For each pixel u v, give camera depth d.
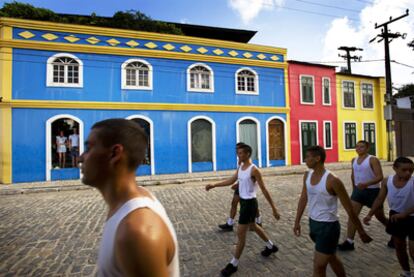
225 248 4.79
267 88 18.17
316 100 19.80
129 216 0.98
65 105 13.70
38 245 4.98
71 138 13.91
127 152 1.14
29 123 13.20
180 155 15.81
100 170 1.13
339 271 3.00
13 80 13.02
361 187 4.45
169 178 13.67
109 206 1.15
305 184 3.22
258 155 17.70
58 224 6.27
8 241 5.19
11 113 12.94
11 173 12.81
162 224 1.01
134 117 14.96
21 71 13.15
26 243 5.09
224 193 9.97
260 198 8.99
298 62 19.02
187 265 4.15
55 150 13.80
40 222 6.45
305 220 6.45
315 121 19.67
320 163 3.03
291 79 18.88
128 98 14.90
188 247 4.84
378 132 22.38
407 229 3.43
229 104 17.08
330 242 2.87
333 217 2.91
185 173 15.56
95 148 1.14
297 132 18.97
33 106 13.23
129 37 14.97
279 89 18.53
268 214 6.98
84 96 14.10
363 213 7.18
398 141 22.92
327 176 2.92
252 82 17.95
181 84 15.98
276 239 5.18
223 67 16.98
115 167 1.12
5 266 4.16
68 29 13.86
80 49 14.01
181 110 15.90
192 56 16.14
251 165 4.04
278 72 18.53
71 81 14.05
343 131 20.81
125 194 1.13
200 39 16.38
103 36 14.50
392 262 4.14
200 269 4.02
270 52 18.33
